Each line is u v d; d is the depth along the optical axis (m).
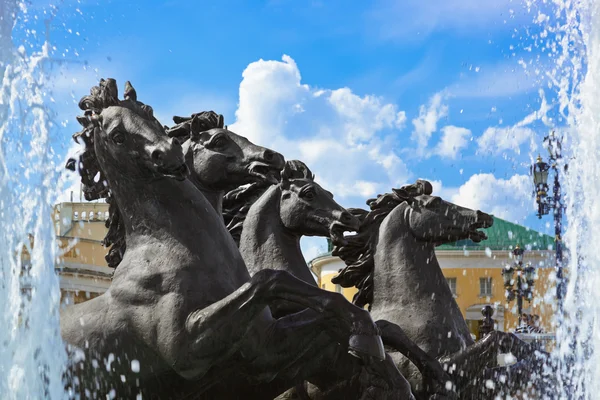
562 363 8.49
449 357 8.34
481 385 8.45
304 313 6.32
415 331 8.40
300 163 7.73
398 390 6.27
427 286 8.64
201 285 6.23
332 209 7.45
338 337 6.12
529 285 18.98
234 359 6.42
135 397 6.39
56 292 6.41
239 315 5.96
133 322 6.24
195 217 6.46
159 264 6.29
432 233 8.71
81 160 6.64
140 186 6.43
